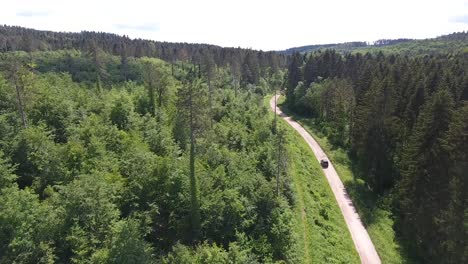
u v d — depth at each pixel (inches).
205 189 1515.7
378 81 2655.0
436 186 1572.3
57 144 1582.2
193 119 1620.3
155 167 1466.5
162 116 2352.4
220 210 1477.6
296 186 2180.1
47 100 1952.5
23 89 1770.4
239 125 2566.4
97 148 1545.3
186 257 1205.7
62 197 1228.5
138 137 1831.9
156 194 1443.2
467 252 1339.8
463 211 1370.6
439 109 1664.6
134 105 2466.8
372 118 2372.0
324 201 2187.5
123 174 1473.9
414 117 2236.7
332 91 3801.7
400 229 1875.0
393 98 2336.4
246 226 1531.7
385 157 2299.5
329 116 3855.8
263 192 1696.6
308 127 3823.8
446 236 1481.3
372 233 1907.0
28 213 1081.4
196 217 1412.4
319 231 1813.5
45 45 6432.1
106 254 1061.1
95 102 2336.4
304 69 5049.2
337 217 2066.9
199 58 5816.9
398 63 3506.4
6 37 6697.8
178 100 1630.2
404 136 2237.9
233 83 4980.3
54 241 1111.6
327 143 3314.5
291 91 5012.3
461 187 1401.3
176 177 1471.5
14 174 1315.2
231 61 5600.4
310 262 1552.7
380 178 2331.4
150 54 7057.1
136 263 1098.7
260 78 5802.2
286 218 1605.6
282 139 1999.3
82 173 1385.3
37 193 1316.4
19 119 1737.2
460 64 3425.2
